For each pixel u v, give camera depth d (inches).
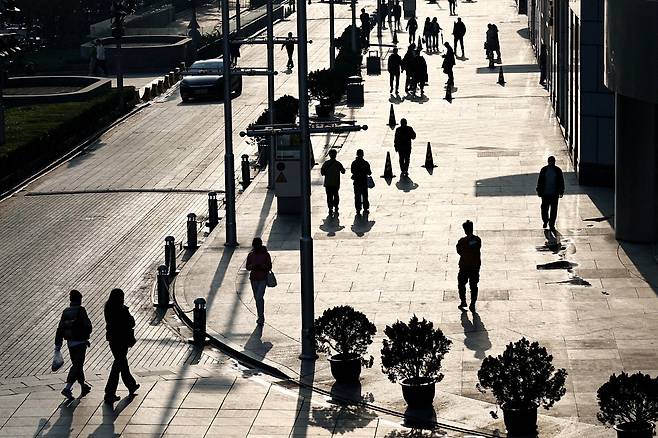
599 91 2124.8
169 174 2486.5
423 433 1198.3
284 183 2089.1
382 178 2316.7
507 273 1696.6
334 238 1913.1
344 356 1347.2
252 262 1542.8
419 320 1517.0
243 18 5369.1
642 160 1797.5
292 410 1278.3
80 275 1819.6
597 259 1744.6
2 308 1669.5
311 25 5275.6
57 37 4884.4
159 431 1229.1
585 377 1309.1
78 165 2608.3
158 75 3961.6
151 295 1721.2
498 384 1165.7
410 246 1852.9
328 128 1460.4
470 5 5743.1
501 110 2989.7
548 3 3176.7
